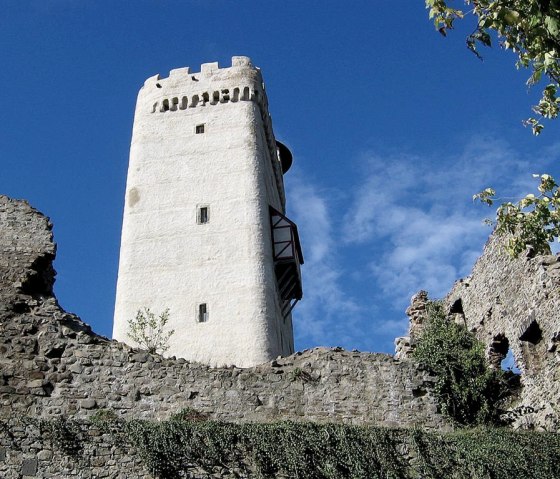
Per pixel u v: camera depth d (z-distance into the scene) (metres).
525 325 25.02
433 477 17.81
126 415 19.78
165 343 33.06
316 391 21.16
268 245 37.88
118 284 36.75
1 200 21.89
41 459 16.75
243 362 33.41
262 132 43.38
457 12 13.70
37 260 21.12
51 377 19.73
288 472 17.38
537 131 15.89
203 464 17.23
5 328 20.00
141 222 38.56
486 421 21.81
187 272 36.50
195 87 43.06
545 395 23.17
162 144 41.34
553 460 18.31
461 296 30.02
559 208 17.05
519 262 26.23
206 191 39.25
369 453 17.86
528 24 12.77
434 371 22.16
